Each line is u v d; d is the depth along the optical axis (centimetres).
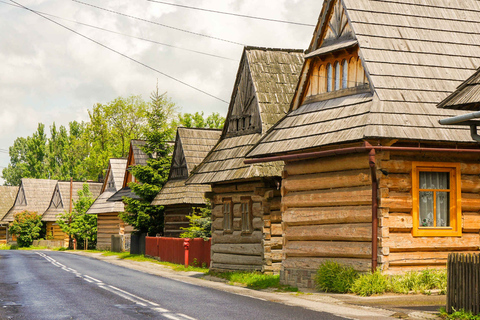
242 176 2189
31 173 11025
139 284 1995
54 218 7300
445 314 1230
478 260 1190
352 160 1692
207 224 3064
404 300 1445
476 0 2003
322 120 1820
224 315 1257
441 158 1673
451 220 1681
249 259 2328
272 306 1415
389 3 1880
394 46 1778
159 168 3934
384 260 1598
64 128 11369
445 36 1858
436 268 1642
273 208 2214
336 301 1500
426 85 1716
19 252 5216
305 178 1861
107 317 1230
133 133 8088
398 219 1620
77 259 3825
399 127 1593
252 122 2422
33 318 1221
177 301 1507
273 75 2477
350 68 1838
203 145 3794
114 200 5112
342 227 1722
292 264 1894
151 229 3947
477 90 1433
